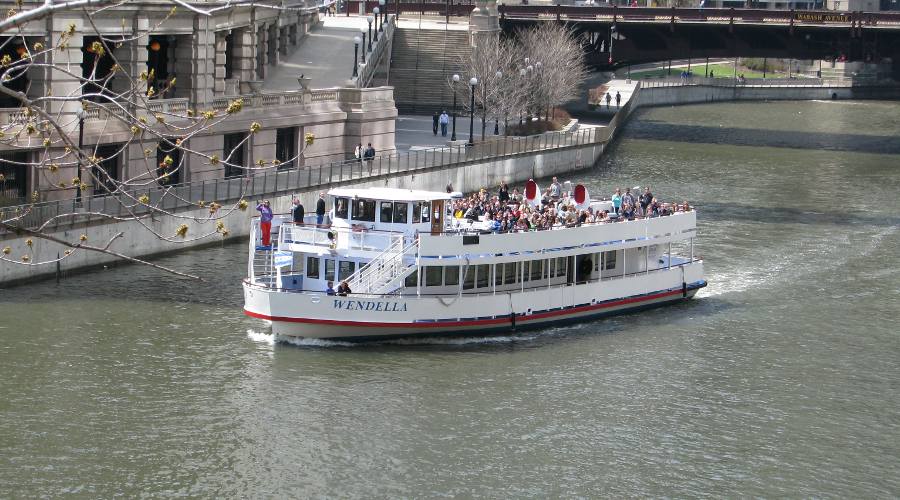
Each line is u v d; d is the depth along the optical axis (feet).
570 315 294.25
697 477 208.95
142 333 273.95
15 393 234.99
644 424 230.68
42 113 100.94
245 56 486.38
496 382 250.57
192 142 409.90
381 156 446.60
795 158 612.29
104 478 202.80
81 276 323.16
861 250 384.47
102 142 371.35
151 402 233.76
